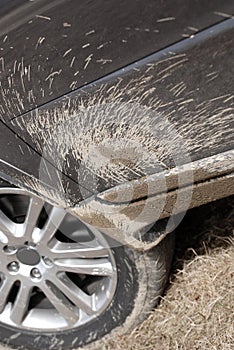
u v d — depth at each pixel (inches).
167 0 62.2
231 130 70.8
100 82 69.2
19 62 70.5
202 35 63.5
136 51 66.2
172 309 100.0
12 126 75.5
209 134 71.5
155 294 95.5
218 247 105.4
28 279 95.0
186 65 65.9
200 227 109.9
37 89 71.7
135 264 91.0
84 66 68.6
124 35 65.5
